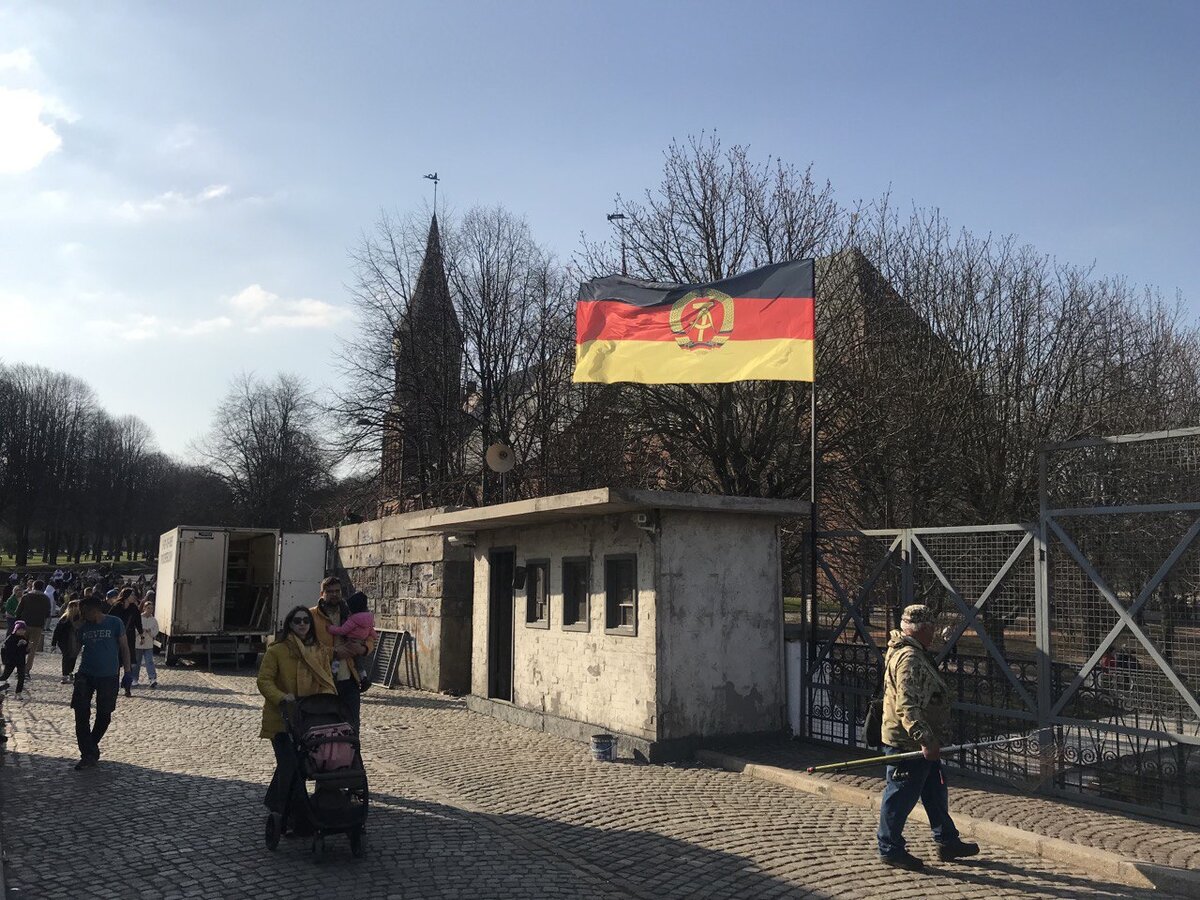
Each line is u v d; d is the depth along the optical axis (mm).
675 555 10586
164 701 15523
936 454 19719
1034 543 8570
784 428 19875
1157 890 6051
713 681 10688
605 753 10336
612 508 10633
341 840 7004
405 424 32625
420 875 6195
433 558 18062
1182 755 7426
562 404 28484
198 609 22234
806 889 6090
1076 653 8227
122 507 78938
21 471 70000
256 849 6699
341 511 34875
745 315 12016
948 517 20109
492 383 33125
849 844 7117
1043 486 8578
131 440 82375
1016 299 21531
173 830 7172
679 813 7984
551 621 12555
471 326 33406
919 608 6852
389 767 9914
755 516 11273
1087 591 8188
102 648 9672
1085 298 22062
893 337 20500
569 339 27875
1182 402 24078
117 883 5938
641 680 10570
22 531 70812
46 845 6738
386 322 33844
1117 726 7828
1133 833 7102
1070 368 21172
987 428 20188
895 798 6582
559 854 6770
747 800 8508
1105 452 8242
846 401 19750
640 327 12422
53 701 15312
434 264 34438
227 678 19969
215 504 68000
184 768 9641
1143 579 7824
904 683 6535
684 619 10578
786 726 11078
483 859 6598
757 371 11797
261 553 24266
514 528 13781
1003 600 8984
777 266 11984
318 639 7246
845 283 20453
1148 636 7641
